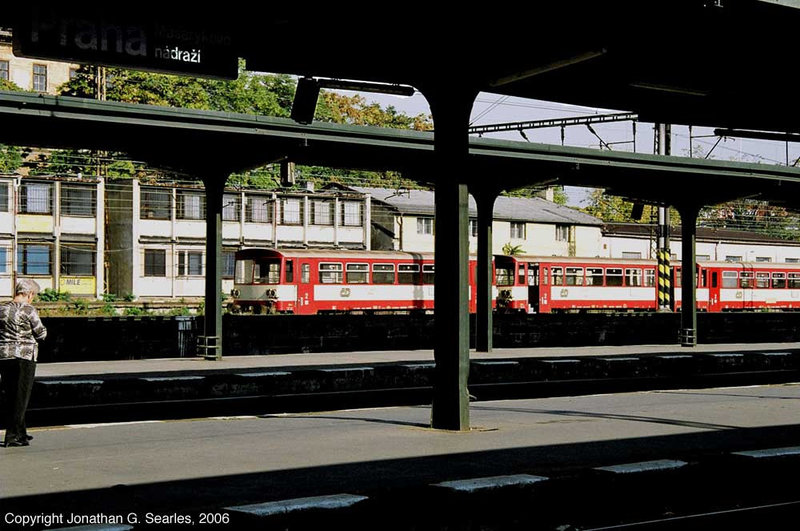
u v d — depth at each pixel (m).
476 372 20.83
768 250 72.44
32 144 20.06
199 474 8.62
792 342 36.50
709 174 26.64
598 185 28.11
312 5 10.53
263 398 17.92
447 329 11.88
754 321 35.81
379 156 23.28
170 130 19.56
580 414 14.19
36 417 15.54
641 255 69.62
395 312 42.12
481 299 26.00
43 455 9.85
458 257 11.74
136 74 59.66
